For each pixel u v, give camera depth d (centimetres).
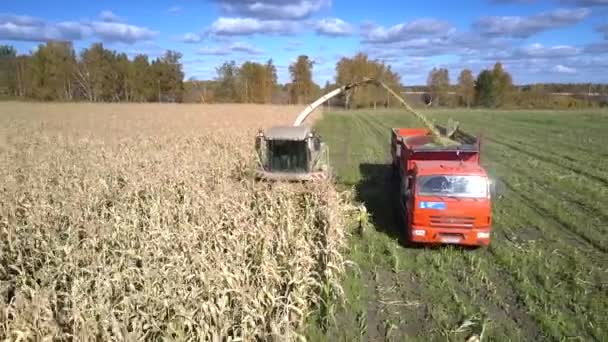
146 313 584
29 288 627
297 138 1286
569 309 780
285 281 759
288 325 619
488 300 818
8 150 2075
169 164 1527
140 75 9206
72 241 818
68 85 9144
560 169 1961
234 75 9300
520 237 1129
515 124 4350
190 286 647
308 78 8744
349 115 6106
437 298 827
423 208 1026
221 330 594
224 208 1008
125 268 695
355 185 1683
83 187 1288
